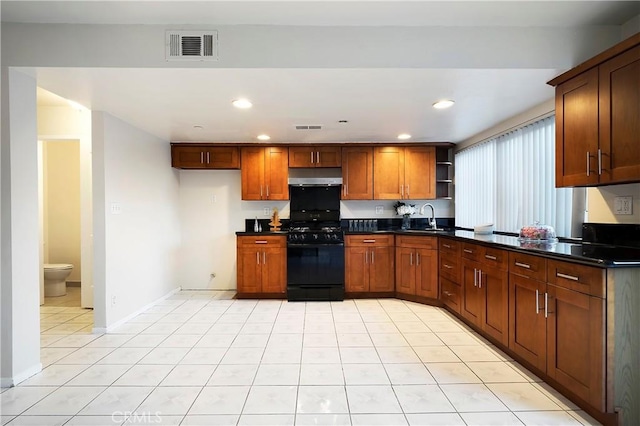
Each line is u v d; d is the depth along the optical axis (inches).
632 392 74.0
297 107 127.4
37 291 101.8
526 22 91.8
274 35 92.4
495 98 118.8
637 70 76.9
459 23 92.1
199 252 209.0
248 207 208.7
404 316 153.2
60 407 83.7
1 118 93.0
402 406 83.2
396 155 196.4
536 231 118.3
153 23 91.3
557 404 83.6
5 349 94.3
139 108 128.6
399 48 93.2
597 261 74.2
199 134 172.9
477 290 128.2
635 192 94.0
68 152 223.9
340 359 109.2
